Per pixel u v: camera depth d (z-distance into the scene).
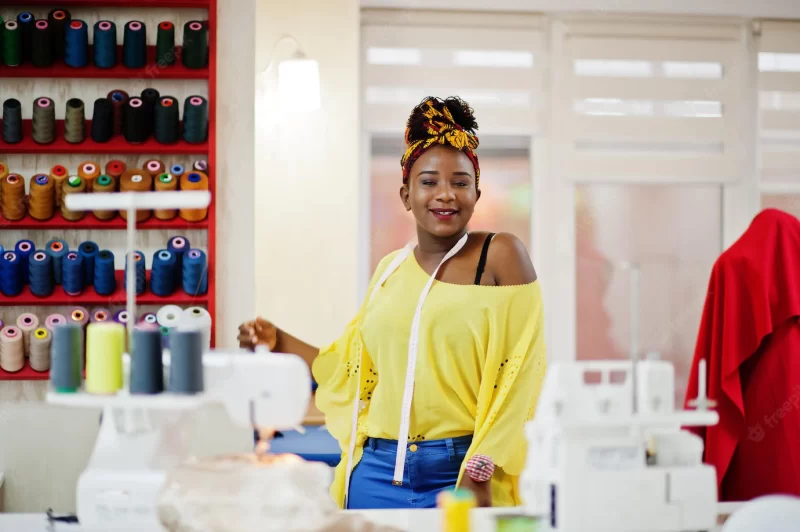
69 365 1.65
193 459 1.73
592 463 1.60
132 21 2.97
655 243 4.49
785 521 1.43
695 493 1.63
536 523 1.66
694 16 4.39
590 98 4.39
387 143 4.35
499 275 2.17
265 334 2.58
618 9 4.35
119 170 2.95
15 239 3.03
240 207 2.98
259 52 4.01
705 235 4.51
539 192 4.41
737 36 4.43
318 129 4.03
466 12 4.32
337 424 2.38
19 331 2.85
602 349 4.47
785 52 4.44
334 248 4.03
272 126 4.01
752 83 4.45
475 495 2.04
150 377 1.63
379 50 4.29
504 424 2.08
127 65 2.96
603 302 4.46
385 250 4.36
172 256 2.90
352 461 2.26
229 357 1.67
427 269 2.24
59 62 2.97
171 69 2.98
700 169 4.45
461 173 2.20
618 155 4.42
